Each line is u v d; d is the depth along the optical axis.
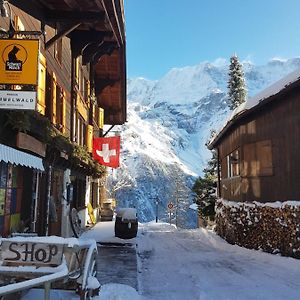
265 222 14.31
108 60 24.33
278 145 13.85
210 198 29.61
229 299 8.05
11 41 7.29
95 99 25.78
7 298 5.64
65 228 15.38
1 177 8.67
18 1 9.79
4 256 5.59
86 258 6.03
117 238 16.69
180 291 8.69
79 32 17.12
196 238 19.92
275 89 13.27
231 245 16.52
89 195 25.27
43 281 4.88
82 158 15.83
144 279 9.86
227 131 19.11
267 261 12.53
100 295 7.21
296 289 8.90
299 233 12.24
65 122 15.41
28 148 8.65
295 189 12.86
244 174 16.27
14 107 7.20
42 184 12.11
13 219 9.54
